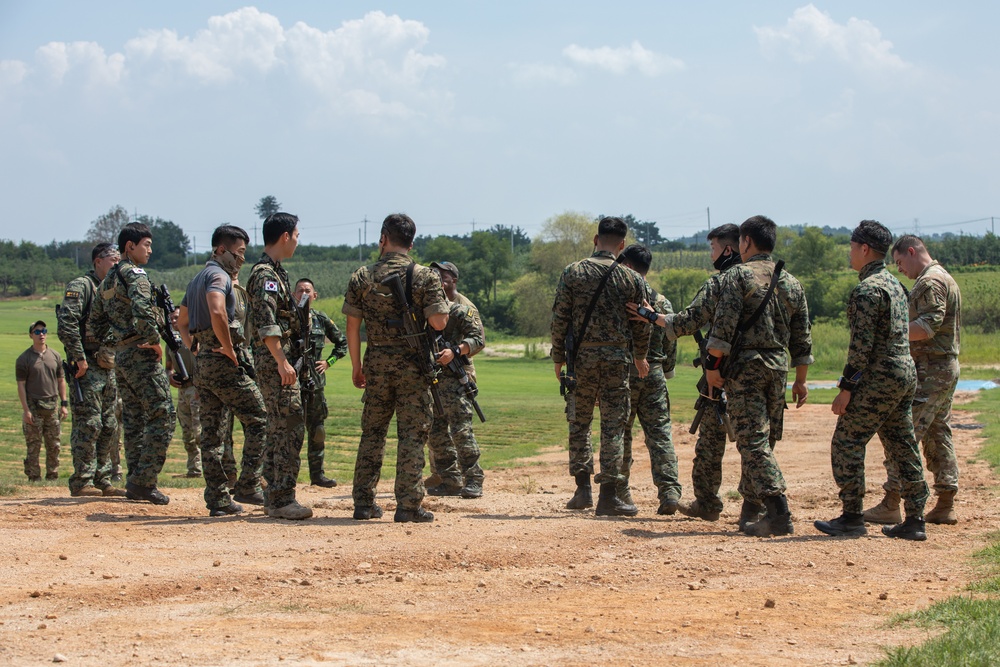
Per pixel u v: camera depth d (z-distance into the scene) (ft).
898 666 12.54
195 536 21.80
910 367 22.61
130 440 28.32
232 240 25.48
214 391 25.20
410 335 23.77
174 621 15.03
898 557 20.62
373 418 24.57
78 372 29.04
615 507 26.32
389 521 24.62
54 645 13.64
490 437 58.80
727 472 39.40
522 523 24.58
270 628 14.67
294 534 22.18
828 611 16.05
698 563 19.97
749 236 23.98
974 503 28.19
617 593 17.38
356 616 15.47
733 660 13.24
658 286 278.67
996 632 13.74
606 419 26.35
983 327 193.57
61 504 26.48
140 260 27.27
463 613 15.78
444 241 382.42
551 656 13.38
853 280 264.52
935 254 366.84
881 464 39.50
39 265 456.45
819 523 23.44
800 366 24.44
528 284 287.89
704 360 24.34
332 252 563.48
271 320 23.56
